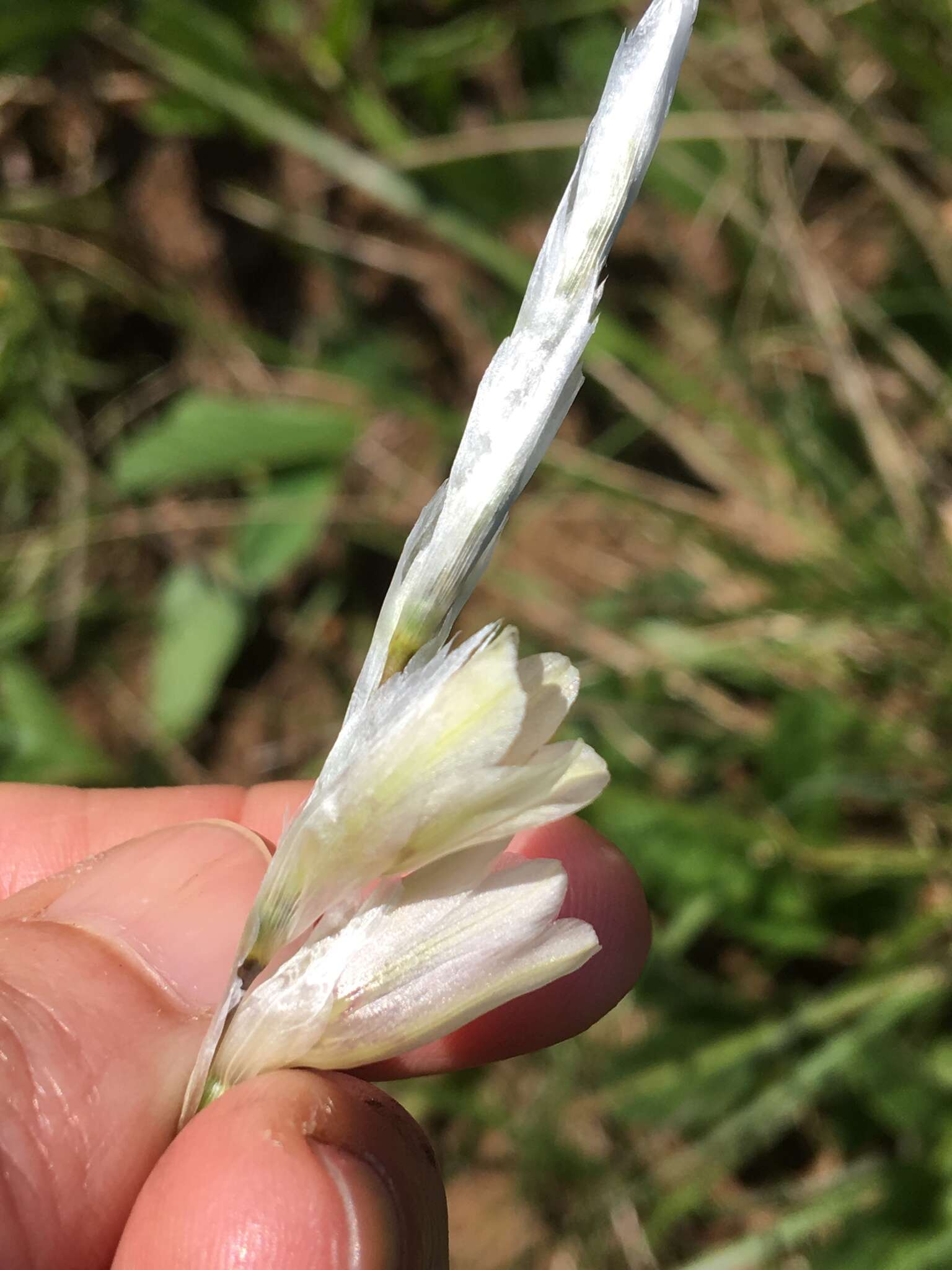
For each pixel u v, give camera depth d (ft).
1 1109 0.20
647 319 0.51
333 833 0.17
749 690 0.44
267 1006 0.19
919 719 0.39
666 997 0.39
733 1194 0.41
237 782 0.51
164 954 0.22
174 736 0.50
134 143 0.53
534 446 0.16
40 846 0.32
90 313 0.52
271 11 0.48
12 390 0.49
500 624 0.16
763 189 0.45
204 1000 0.22
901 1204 0.34
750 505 0.46
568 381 0.16
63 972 0.22
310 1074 0.20
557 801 0.17
